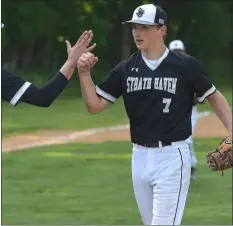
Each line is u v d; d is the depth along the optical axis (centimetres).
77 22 10188
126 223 1862
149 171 1232
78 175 2709
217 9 12062
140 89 1221
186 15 12112
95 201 2181
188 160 1246
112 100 1279
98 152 3462
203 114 5969
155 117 1219
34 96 1089
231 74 12150
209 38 12150
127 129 4700
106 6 10738
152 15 1210
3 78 1084
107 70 10612
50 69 10650
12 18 9481
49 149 3588
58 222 1867
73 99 7775
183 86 1218
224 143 1300
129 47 11200
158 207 1222
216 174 2762
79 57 1192
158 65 1216
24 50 10394
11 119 5412
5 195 2270
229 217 1942
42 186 2450
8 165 2969
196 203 2159
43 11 9619
